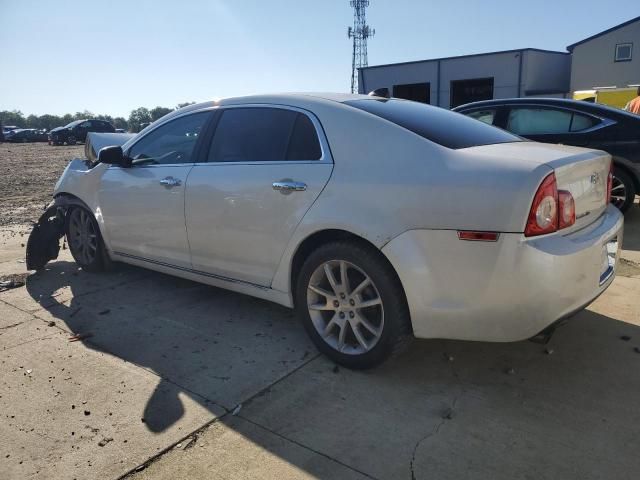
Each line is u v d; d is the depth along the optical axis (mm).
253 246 3500
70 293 4613
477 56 31781
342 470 2352
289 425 2672
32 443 2555
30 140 48000
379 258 2906
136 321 3980
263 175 3391
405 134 2951
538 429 2609
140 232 4355
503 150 2887
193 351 3480
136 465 2396
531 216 2516
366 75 36344
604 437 2537
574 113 6918
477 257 2596
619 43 30688
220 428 2652
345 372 3178
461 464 2375
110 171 4598
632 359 3270
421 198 2723
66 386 3059
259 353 3436
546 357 3320
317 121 3270
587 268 2717
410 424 2668
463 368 3207
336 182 3039
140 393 2975
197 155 3910
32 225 7875
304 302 3299
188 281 4871
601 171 3123
